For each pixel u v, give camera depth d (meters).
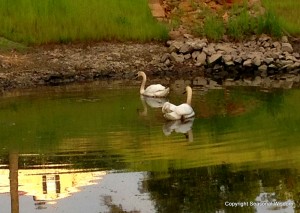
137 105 22.89
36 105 23.27
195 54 29.92
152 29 31.66
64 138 18.98
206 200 14.55
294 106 22.08
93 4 32.31
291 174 15.79
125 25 31.70
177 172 16.16
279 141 18.20
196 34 31.91
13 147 18.31
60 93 25.31
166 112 20.62
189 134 19.06
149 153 17.55
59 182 15.95
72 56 29.73
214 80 27.64
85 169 16.56
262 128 19.52
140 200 14.69
